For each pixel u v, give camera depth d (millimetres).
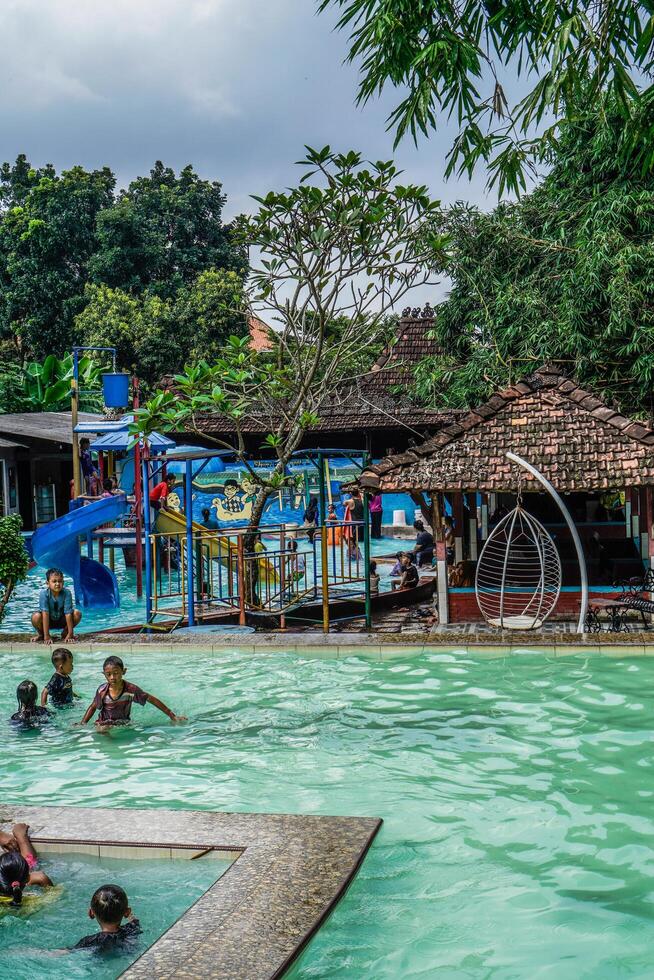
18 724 9633
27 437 30453
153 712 10039
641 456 13844
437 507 14570
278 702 10297
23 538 16031
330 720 9594
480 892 5672
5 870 5621
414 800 7301
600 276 23188
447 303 27344
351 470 30031
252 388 17438
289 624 15484
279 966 4578
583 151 23859
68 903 5578
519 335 25875
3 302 47344
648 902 5531
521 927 5230
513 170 11227
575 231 24578
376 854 6230
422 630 14602
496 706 9883
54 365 38625
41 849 6230
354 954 4914
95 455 28734
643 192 22922
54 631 14125
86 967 4863
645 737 8727
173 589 20438
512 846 6371
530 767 8016
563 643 12008
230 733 9242
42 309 46500
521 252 25938
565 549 16562
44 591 13367
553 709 9703
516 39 11086
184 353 42156
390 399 31328
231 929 4938
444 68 11016
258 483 16141
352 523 14461
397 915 5359
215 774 8070
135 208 48875
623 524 16766
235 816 6602
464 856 6211
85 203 48406
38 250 46875
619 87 10133
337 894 5383
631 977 4727
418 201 16312
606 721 9242
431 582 18109
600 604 13289
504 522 14125
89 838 6230
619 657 11766
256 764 8297
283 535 16125
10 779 8070
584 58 10141
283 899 5297
